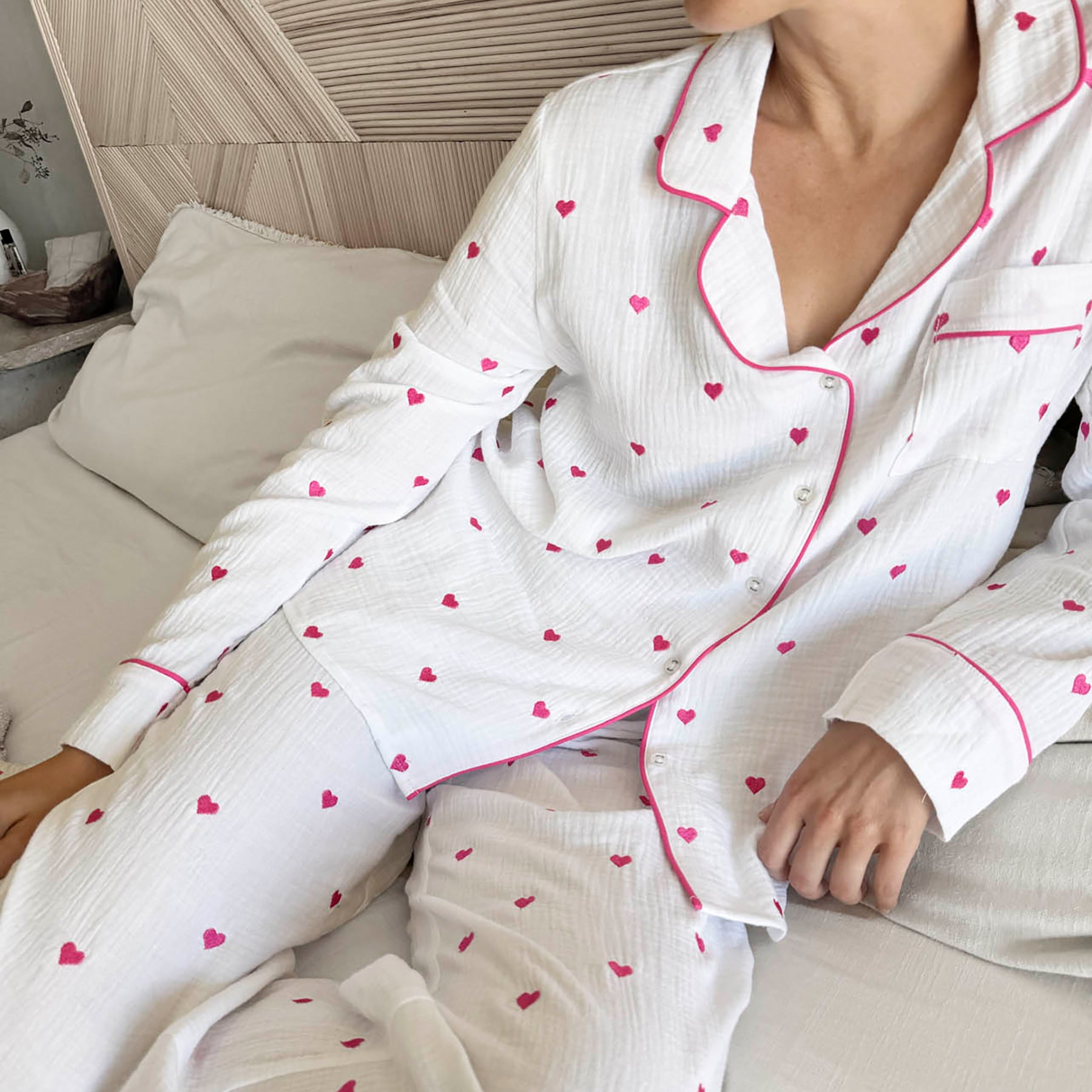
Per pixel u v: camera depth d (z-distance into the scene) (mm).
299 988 713
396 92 1400
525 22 1199
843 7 687
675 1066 580
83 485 1606
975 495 759
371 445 936
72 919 687
